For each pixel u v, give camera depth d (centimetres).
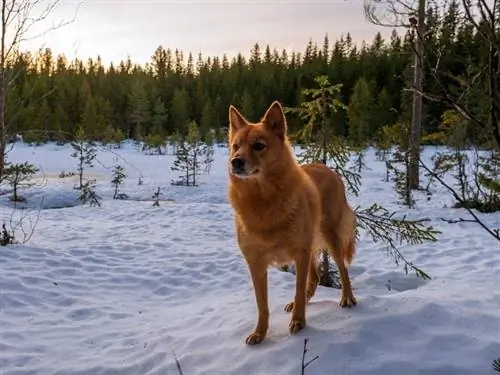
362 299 137
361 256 243
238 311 152
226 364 113
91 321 159
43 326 152
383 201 423
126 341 139
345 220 145
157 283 204
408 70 433
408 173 375
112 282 204
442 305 122
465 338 105
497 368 92
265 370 106
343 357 103
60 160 948
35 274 203
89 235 297
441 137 469
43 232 304
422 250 245
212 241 284
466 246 246
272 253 121
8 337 140
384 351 104
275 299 170
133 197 541
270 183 115
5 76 259
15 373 119
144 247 264
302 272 121
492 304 126
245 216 118
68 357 129
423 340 106
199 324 145
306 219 121
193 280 209
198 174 725
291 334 119
